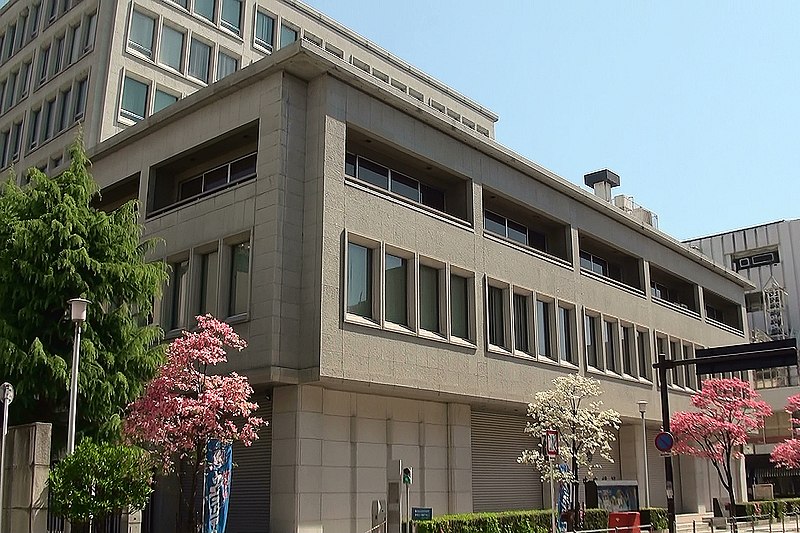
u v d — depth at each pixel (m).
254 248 20.91
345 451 21.38
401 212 23.00
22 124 39.31
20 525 13.67
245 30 39.75
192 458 17.53
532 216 30.05
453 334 24.41
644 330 35.22
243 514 21.31
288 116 21.44
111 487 13.46
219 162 24.86
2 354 16.88
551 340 28.67
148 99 34.72
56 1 39.38
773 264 66.69
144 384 18.41
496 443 27.20
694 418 34.69
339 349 20.19
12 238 17.95
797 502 42.44
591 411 25.83
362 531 21.28
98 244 18.70
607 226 33.72
